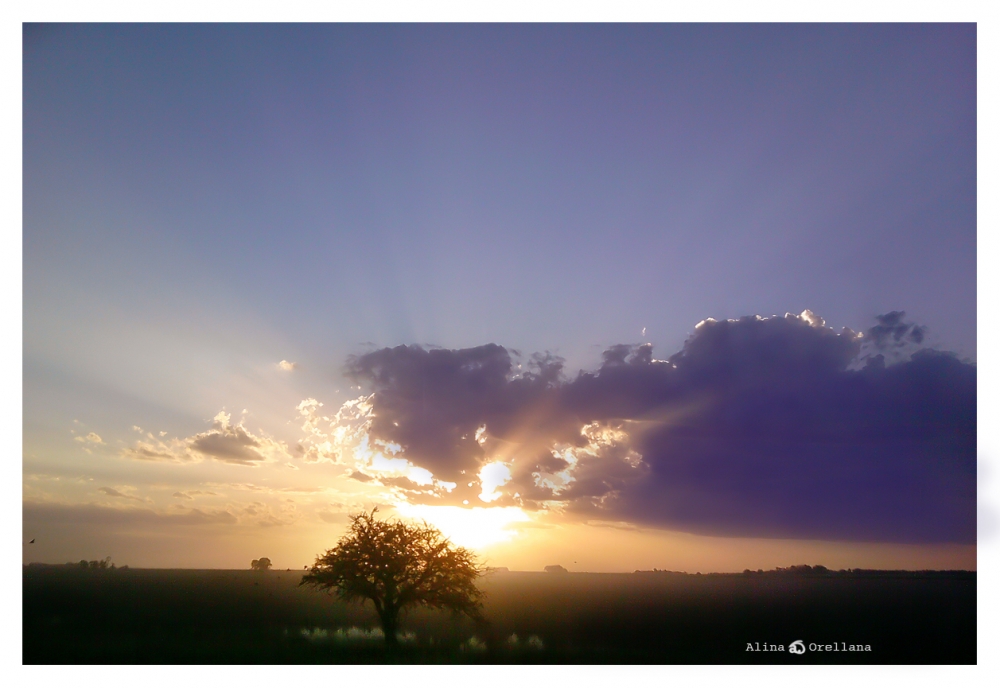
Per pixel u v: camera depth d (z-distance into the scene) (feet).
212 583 354.95
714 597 314.96
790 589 365.61
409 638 123.44
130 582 330.75
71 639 125.08
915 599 282.77
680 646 142.51
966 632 183.73
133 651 111.45
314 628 146.41
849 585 370.94
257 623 160.66
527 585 410.31
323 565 119.65
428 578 117.39
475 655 108.99
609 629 167.53
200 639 122.62
